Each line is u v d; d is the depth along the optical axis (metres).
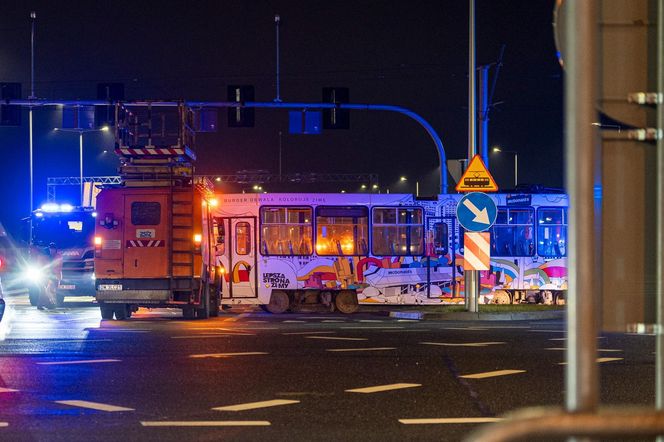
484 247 39.50
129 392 16.86
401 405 15.71
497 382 18.28
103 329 30.14
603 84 6.28
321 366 20.42
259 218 47.88
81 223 46.00
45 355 22.23
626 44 6.30
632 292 6.18
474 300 41.34
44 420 14.24
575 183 5.84
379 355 22.52
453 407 15.57
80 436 13.12
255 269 47.84
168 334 28.03
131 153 36.59
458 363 21.05
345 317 42.25
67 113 53.88
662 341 5.97
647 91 6.27
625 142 6.24
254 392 16.92
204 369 19.86
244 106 53.19
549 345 24.97
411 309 45.25
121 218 36.44
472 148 42.34
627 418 4.78
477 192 39.22
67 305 49.25
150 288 36.31
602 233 6.21
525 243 49.34
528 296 49.47
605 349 24.56
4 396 16.38
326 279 48.03
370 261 48.31
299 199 48.22
